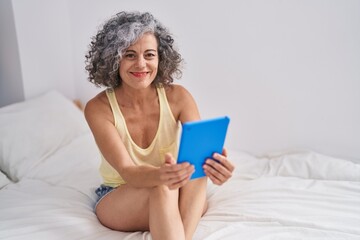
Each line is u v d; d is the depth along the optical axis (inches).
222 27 63.6
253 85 64.8
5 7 64.8
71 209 46.1
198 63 67.2
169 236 36.6
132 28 40.4
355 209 44.9
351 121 60.4
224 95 67.4
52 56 73.7
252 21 61.4
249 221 43.4
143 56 41.7
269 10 59.9
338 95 60.0
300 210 45.0
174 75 50.7
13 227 41.3
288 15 59.0
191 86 69.1
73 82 80.0
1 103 73.3
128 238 40.8
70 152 59.9
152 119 46.3
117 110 44.7
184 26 66.1
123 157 40.5
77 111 69.6
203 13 64.1
